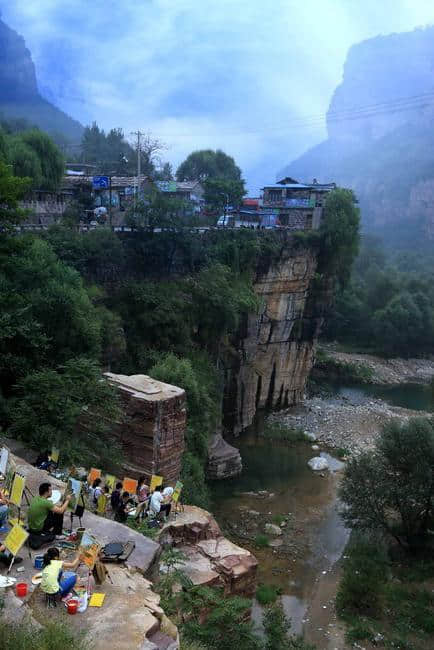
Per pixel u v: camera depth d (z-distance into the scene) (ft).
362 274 428.56
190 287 180.34
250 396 213.25
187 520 78.59
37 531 48.60
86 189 219.82
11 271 109.91
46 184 184.24
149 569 51.52
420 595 106.32
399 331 330.34
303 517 139.33
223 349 197.88
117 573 46.57
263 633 86.17
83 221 194.90
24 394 90.68
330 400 251.80
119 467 91.35
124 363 153.79
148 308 164.86
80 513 55.83
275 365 232.53
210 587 67.00
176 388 95.20
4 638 32.71
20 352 99.25
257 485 156.97
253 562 76.13
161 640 39.14
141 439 90.68
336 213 235.20
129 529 55.98
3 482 59.62
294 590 108.47
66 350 109.29
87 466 90.07
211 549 76.74
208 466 157.99
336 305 352.08
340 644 92.68
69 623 37.86
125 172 280.51
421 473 118.01
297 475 164.76
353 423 212.64
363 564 108.37
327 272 241.35
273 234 217.77
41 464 74.79
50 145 185.57
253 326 207.31
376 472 123.95
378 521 122.93
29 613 36.63
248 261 207.41
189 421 136.87
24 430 84.94
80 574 45.03
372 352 338.34
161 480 81.61
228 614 58.59
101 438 94.12
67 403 87.92
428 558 118.93
